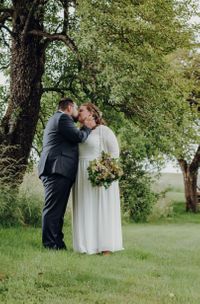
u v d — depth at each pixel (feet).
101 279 19.40
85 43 40.52
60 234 25.99
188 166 82.99
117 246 25.91
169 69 48.34
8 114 49.14
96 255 24.81
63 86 55.01
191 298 17.62
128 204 62.13
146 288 18.72
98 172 24.54
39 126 61.11
